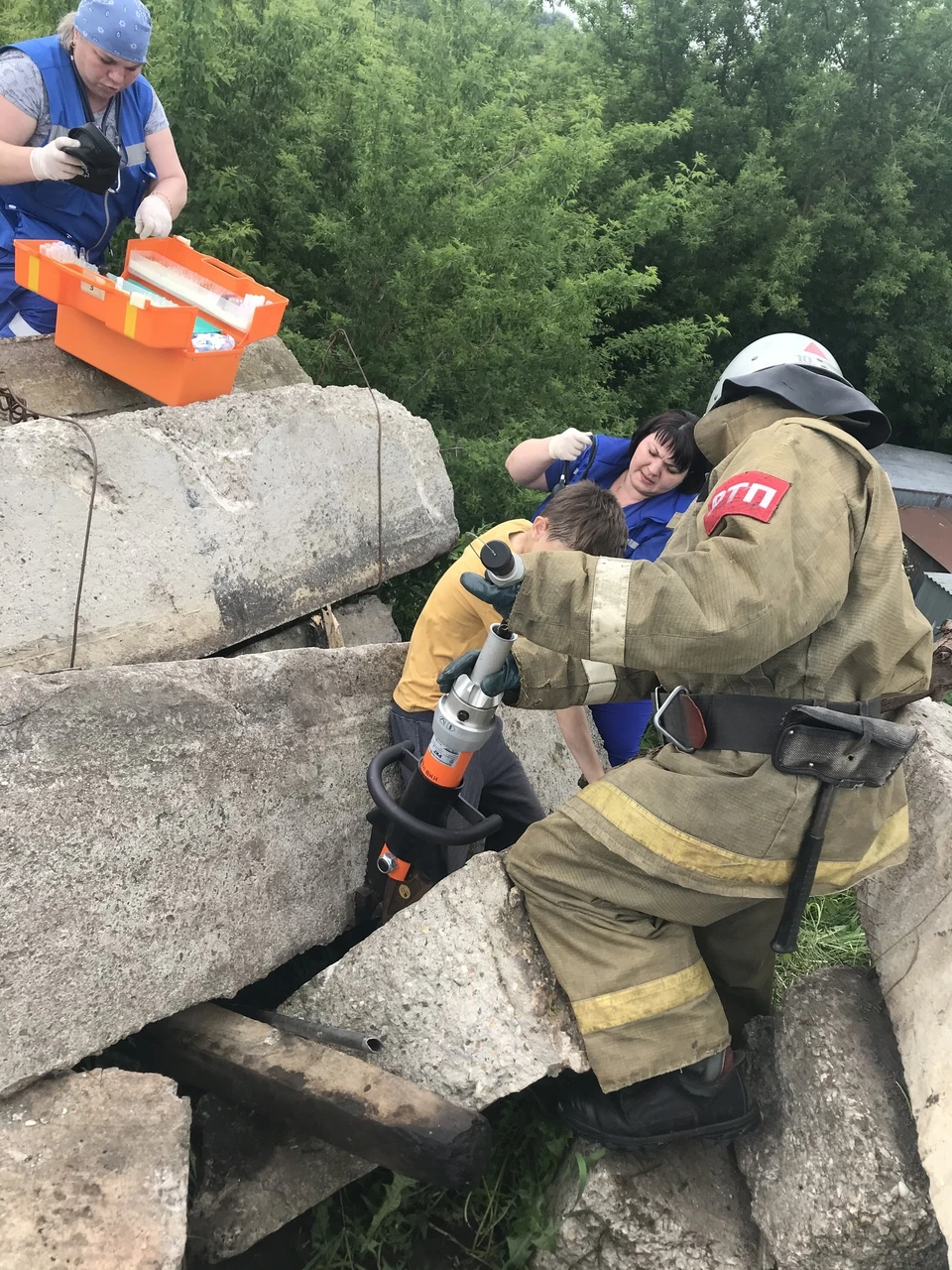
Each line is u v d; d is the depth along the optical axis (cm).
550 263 525
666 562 177
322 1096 196
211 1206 210
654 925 212
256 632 295
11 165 293
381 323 500
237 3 505
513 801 289
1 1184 169
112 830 199
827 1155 210
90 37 293
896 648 194
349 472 326
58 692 196
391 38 638
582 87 766
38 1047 189
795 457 186
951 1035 203
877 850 209
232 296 306
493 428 511
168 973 212
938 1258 203
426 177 485
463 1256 229
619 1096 214
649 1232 216
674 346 710
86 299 278
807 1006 233
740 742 195
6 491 231
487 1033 214
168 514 267
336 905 257
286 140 515
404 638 419
